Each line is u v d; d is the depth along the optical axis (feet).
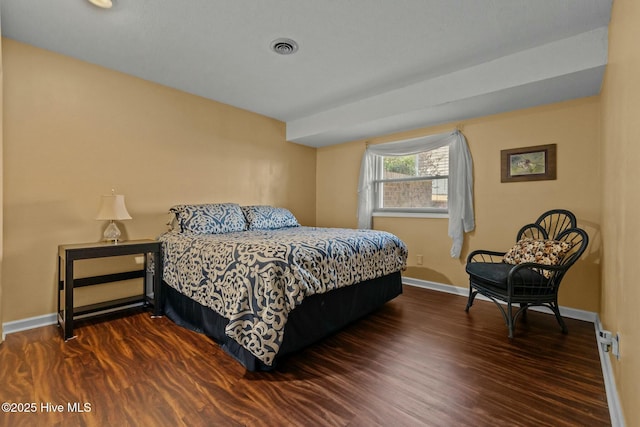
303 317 6.72
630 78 4.15
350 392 5.21
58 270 8.16
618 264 5.12
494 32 7.21
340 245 7.86
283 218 12.44
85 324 8.16
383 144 13.33
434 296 11.02
